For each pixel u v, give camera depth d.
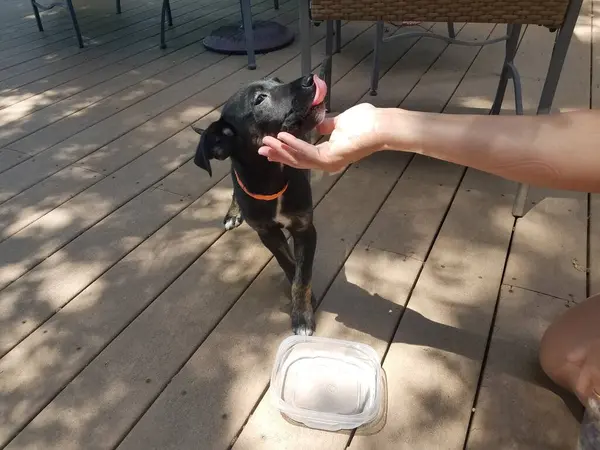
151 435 1.44
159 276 1.99
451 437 1.40
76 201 2.43
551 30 1.92
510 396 1.49
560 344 1.39
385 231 2.14
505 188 2.37
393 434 1.41
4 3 5.78
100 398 1.55
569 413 1.44
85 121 3.15
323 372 1.61
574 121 0.84
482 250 2.02
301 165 1.11
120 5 5.44
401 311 1.78
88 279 1.98
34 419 1.50
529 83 3.26
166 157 2.76
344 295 1.86
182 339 1.73
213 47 4.10
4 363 1.67
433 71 3.52
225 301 1.87
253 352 1.67
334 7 2.16
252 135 1.54
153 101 3.36
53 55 4.23
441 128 0.93
